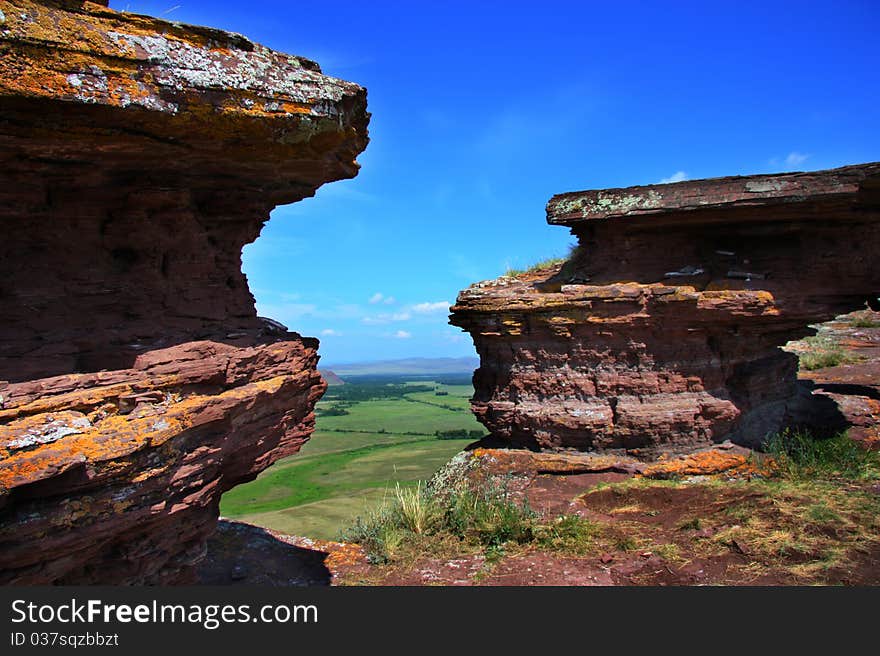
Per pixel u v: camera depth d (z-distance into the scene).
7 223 4.38
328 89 4.63
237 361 5.29
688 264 11.42
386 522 9.88
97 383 4.16
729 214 10.27
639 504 9.50
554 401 11.57
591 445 11.20
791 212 9.98
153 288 5.20
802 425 11.79
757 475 9.96
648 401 10.94
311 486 28.39
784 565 6.99
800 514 8.10
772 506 8.48
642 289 10.79
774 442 10.70
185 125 4.04
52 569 3.80
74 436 3.72
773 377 11.92
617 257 11.78
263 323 6.50
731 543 7.66
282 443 6.32
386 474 30.53
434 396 117.12
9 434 3.47
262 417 5.73
